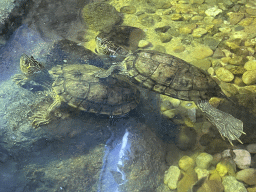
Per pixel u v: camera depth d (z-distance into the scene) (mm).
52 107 794
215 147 801
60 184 729
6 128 776
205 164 773
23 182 724
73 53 915
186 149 801
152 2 1104
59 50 915
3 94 819
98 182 737
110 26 1009
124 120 803
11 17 941
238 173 762
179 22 1042
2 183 719
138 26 1027
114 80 826
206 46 973
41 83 835
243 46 962
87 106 793
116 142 771
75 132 777
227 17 1047
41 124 783
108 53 916
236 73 909
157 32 1011
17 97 816
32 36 939
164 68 824
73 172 739
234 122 780
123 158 757
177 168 771
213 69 920
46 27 972
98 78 823
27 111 797
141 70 830
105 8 1032
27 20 974
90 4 1036
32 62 845
